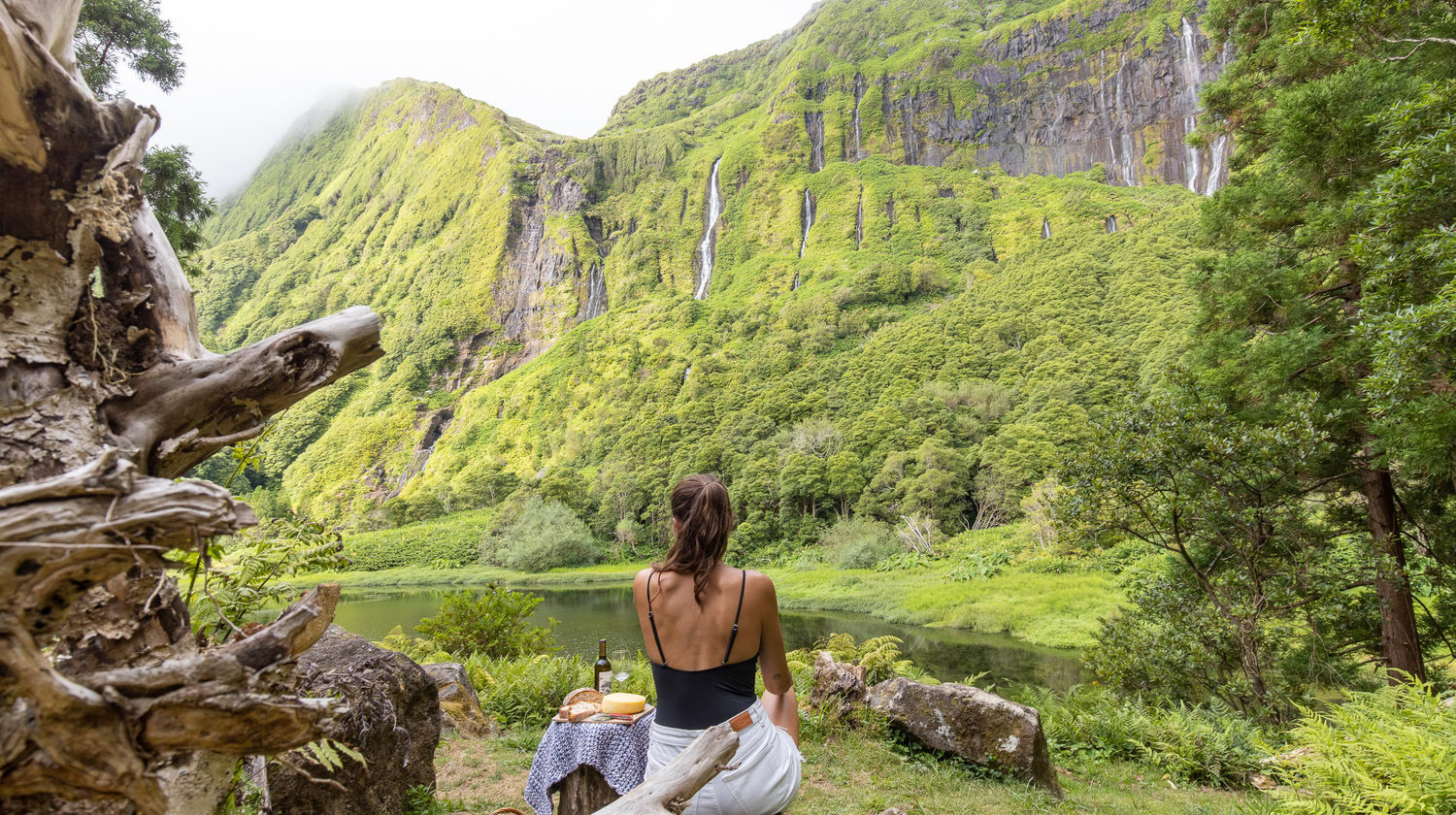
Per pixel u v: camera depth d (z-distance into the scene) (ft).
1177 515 27.12
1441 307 16.72
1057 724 23.75
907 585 115.65
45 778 2.55
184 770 3.51
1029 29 466.29
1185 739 20.45
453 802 12.91
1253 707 26.08
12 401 3.19
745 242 446.19
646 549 214.48
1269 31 35.32
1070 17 455.22
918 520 156.35
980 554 127.95
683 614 5.35
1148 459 26.86
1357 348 26.50
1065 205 384.47
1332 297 30.58
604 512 227.20
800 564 157.38
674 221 476.13
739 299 400.88
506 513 220.43
